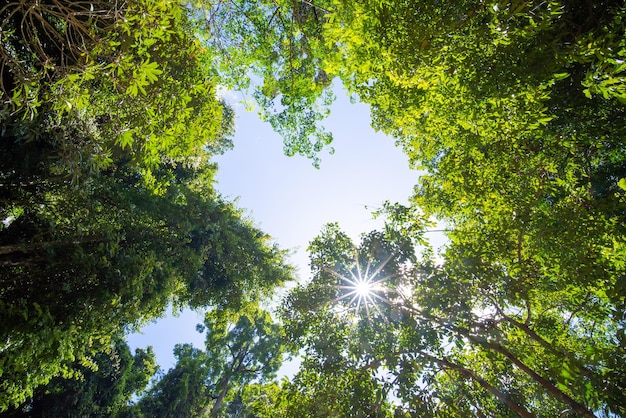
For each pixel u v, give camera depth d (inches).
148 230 395.5
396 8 193.6
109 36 149.2
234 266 531.2
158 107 173.9
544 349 259.4
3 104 161.2
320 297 269.6
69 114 156.3
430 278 236.7
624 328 158.7
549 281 247.4
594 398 156.2
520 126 209.5
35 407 624.7
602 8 151.9
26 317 223.1
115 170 454.9
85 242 294.4
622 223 201.8
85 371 661.3
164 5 136.5
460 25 169.9
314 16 413.1
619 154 242.2
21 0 145.8
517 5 127.6
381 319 236.4
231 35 437.1
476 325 224.7
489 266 242.2
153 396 911.7
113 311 283.9
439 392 232.5
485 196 260.1
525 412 213.9
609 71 115.1
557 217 222.7
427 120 323.0
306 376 246.1
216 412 951.0
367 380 208.4
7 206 316.2
